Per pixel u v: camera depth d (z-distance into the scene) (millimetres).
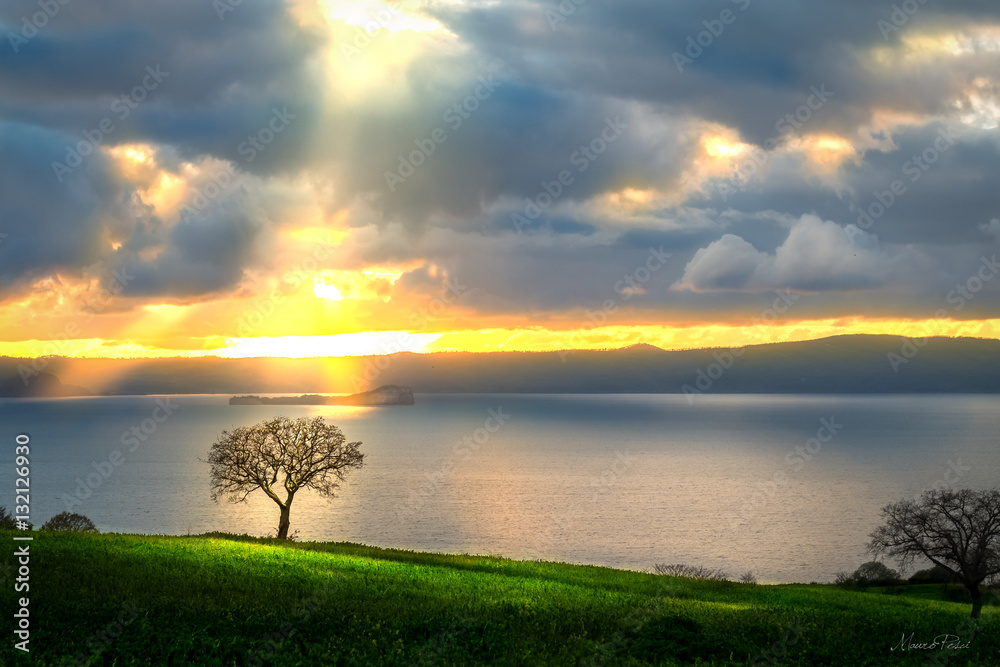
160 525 152125
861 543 141625
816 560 127688
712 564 124188
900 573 90000
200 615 29672
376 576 42969
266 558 46469
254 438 67125
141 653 24469
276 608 31719
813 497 199125
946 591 69188
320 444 67438
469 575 46500
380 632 28344
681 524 161500
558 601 37750
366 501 190625
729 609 38375
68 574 35656
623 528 156500
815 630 31328
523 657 25734
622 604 37594
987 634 31203
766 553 133125
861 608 44906
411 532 149875
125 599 31594
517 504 188000
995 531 54656
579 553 131625
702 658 26500
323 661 24766
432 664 24828
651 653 26672
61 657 23859
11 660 23156
